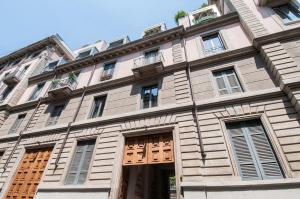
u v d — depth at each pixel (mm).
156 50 15414
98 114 13352
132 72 14523
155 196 14273
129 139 11008
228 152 8117
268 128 8055
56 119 14891
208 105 9852
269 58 9680
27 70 22688
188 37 14727
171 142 9898
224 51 11758
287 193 6430
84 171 10570
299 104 7668
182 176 8133
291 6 11898
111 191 9031
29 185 11953
